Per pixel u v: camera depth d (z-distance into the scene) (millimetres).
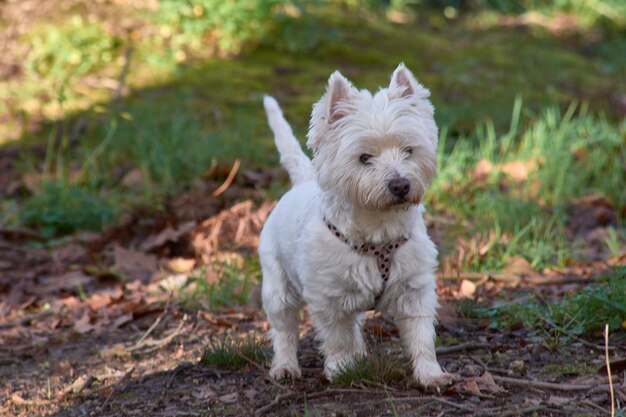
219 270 7156
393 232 4566
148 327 6523
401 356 5129
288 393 4770
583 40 16188
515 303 5906
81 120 10734
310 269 4695
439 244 7609
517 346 5355
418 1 16766
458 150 9727
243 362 5445
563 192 8805
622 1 17594
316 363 5434
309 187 5145
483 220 8078
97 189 9531
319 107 4738
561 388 4551
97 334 6480
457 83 12242
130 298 7027
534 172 9078
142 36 12703
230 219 8242
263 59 12609
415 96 4699
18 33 12531
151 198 9094
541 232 7930
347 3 15250
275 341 5277
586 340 5305
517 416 4270
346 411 4477
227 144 9922
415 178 4480
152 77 11812
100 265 7957
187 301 6855
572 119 11117
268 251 5277
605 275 6016
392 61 12953
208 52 12625
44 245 8523
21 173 9797
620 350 5082
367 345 5508
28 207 9000
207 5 12734
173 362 5715
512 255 7312
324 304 4727
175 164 9570
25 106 11148
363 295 4664
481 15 16969
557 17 17656
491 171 9227
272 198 8688
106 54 12227
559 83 12859
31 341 6418
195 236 8133
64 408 5094
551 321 5566
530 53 14094
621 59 14703
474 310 5996
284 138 5707
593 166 9344
